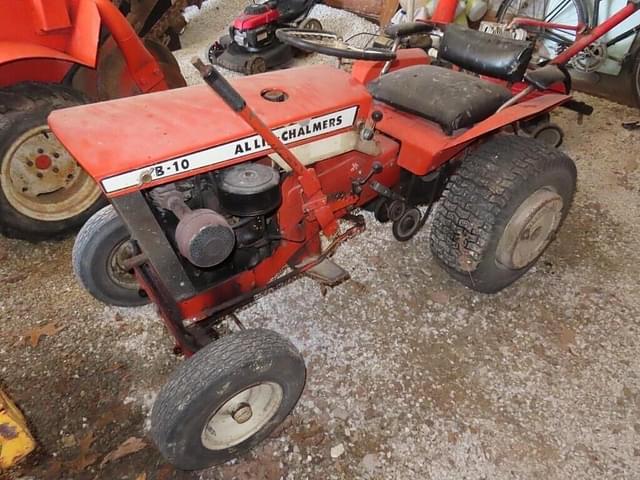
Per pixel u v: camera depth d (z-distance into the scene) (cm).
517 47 202
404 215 211
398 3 426
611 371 179
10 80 224
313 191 154
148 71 256
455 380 177
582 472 151
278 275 212
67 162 230
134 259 152
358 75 213
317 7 497
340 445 159
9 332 196
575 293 209
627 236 237
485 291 204
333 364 184
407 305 206
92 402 173
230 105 116
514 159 181
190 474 154
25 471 154
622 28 344
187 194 143
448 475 151
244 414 145
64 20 223
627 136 310
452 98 178
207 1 537
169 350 190
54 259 232
